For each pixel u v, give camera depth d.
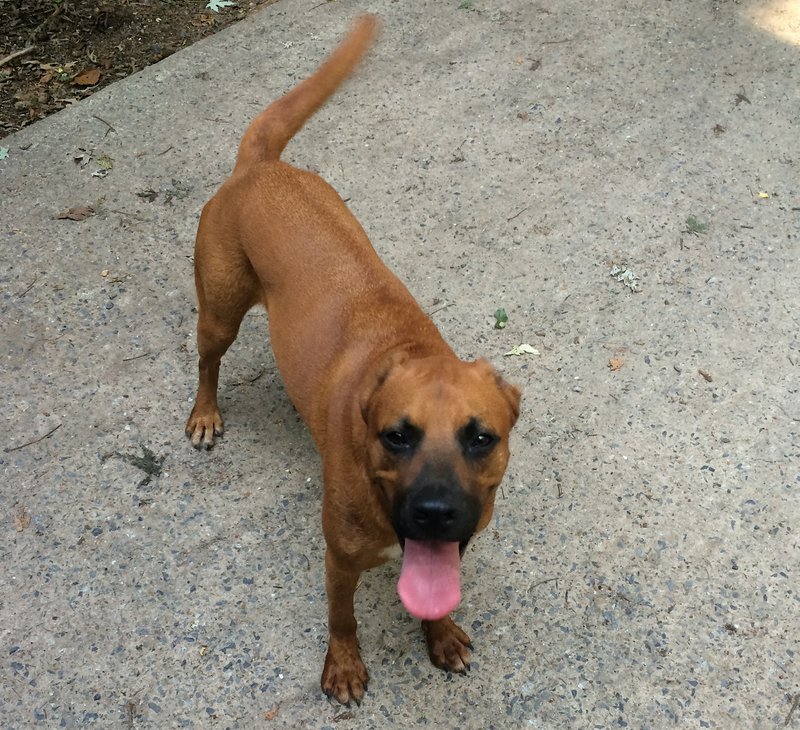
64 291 1.57
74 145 1.87
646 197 1.73
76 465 1.31
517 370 1.44
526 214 1.71
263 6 2.31
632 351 1.46
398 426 0.84
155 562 1.20
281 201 1.16
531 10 2.23
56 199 1.75
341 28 2.18
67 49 2.17
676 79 2.01
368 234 1.67
